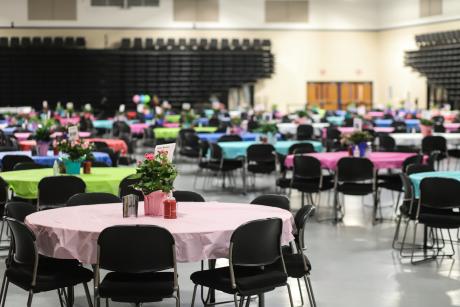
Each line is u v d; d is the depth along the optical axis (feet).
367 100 95.14
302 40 93.61
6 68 85.66
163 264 14.17
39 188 22.39
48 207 22.61
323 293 19.70
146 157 16.90
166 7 90.12
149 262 14.14
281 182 31.73
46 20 87.71
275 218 14.87
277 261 16.42
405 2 89.30
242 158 38.06
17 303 18.71
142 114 71.77
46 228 14.97
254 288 14.74
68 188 22.58
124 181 22.13
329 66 94.32
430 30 85.81
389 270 22.24
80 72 87.40
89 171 25.20
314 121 69.41
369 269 22.39
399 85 91.04
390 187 30.09
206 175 47.39
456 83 80.38
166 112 73.31
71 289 16.70
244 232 14.48
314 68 94.07
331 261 23.50
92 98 87.76
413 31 88.43
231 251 14.42
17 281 15.30
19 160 30.01
